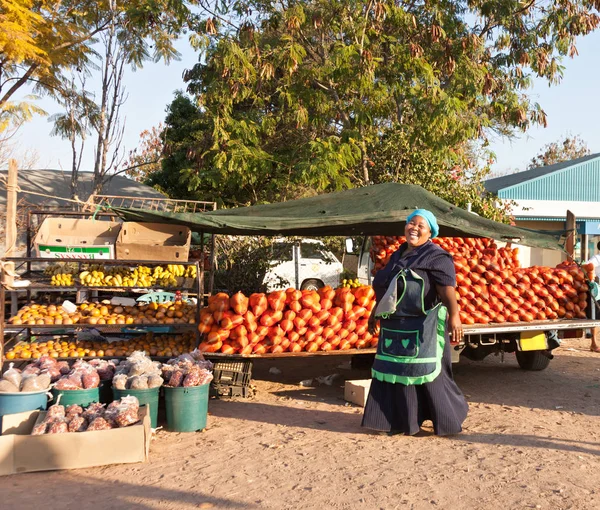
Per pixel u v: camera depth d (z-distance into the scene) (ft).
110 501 13.94
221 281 40.27
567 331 28.30
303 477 15.37
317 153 47.80
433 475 15.33
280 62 49.42
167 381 20.25
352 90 49.60
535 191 74.69
